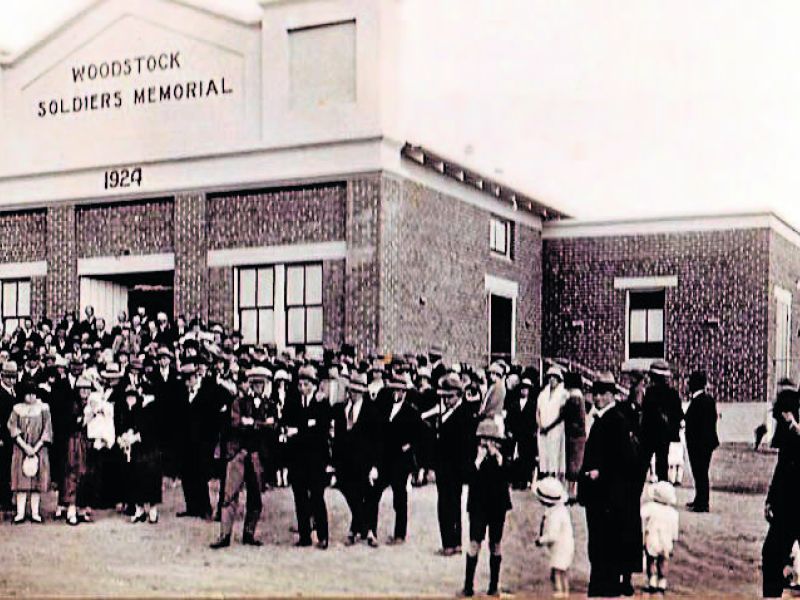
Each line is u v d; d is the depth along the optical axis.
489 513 10.14
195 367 13.97
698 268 18.62
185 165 18.58
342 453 12.06
